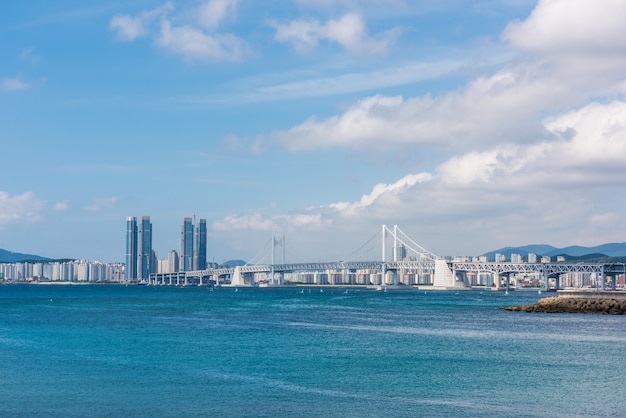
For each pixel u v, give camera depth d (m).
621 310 151.38
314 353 78.00
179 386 56.50
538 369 66.81
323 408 48.66
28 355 75.06
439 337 97.56
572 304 158.50
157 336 97.38
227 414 46.69
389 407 49.12
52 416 45.91
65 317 142.00
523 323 125.31
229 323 124.81
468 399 52.19
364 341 91.44
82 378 60.03
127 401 50.53
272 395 53.06
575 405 50.31
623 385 58.31
